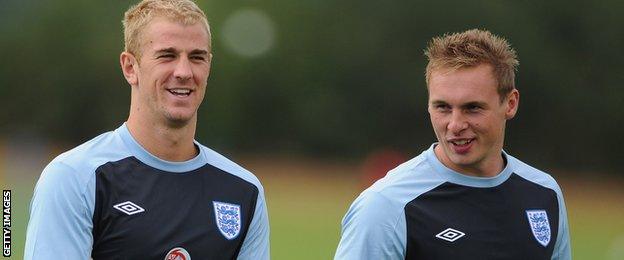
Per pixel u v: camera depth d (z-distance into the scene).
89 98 151.88
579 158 137.88
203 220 17.45
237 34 148.25
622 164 137.00
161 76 16.97
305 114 144.50
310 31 147.12
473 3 139.25
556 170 137.38
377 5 144.12
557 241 19.36
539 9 139.88
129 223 16.91
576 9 139.12
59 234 16.66
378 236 17.97
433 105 18.05
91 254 16.95
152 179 17.30
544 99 137.62
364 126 144.25
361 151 143.75
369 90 144.12
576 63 139.50
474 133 17.89
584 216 83.81
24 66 155.75
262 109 145.88
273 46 147.50
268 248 18.61
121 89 150.62
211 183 17.81
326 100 144.38
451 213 18.28
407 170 18.69
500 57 18.03
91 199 16.83
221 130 145.75
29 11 162.00
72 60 152.75
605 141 137.50
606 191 114.38
